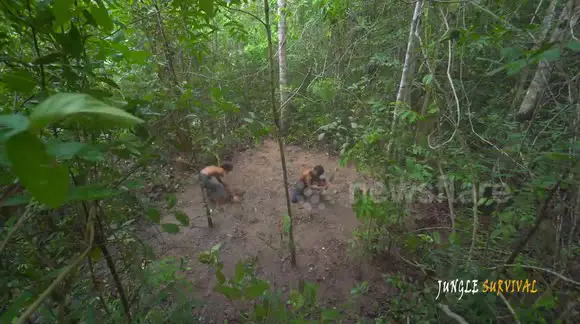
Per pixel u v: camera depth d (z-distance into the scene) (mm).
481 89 5230
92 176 1551
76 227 1567
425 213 4410
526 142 2834
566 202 2379
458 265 2783
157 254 3859
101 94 1134
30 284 1131
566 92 3336
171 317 2553
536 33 3100
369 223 3797
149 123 1721
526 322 1964
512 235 2848
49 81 1269
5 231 1288
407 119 3924
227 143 6078
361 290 3104
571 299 1998
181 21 3297
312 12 7969
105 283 2621
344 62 7020
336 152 6773
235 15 7781
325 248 4141
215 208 5035
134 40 4203
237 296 1769
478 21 3730
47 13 1051
